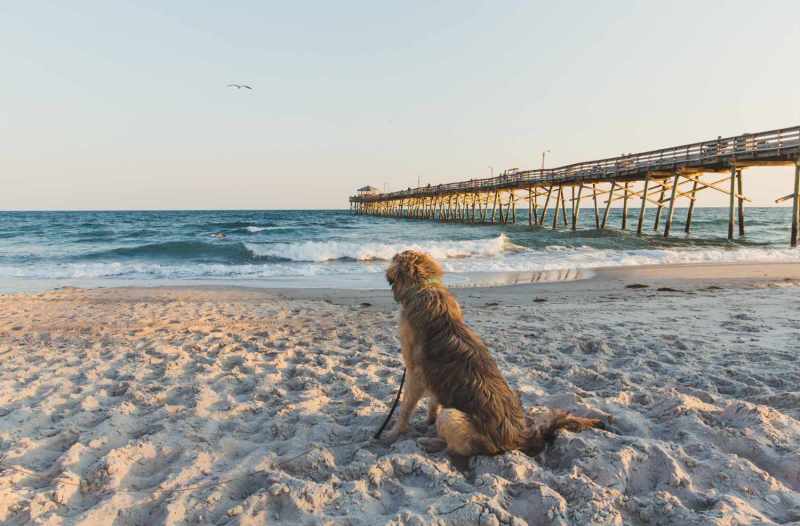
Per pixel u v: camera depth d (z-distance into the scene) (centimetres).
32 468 279
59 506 237
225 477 258
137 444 296
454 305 306
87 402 383
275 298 995
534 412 350
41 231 3709
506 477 257
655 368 464
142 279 1350
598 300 906
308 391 407
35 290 1164
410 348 307
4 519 222
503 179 3688
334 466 275
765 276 1191
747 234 3003
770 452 273
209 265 1608
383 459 274
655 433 313
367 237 2945
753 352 505
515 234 3009
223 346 591
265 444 310
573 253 1888
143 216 8694
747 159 1870
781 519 217
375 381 438
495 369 293
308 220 6300
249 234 3362
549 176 3159
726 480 246
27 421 346
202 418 345
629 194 2808
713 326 643
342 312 837
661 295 945
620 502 227
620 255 1770
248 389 423
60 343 626
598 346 544
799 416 331
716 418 321
